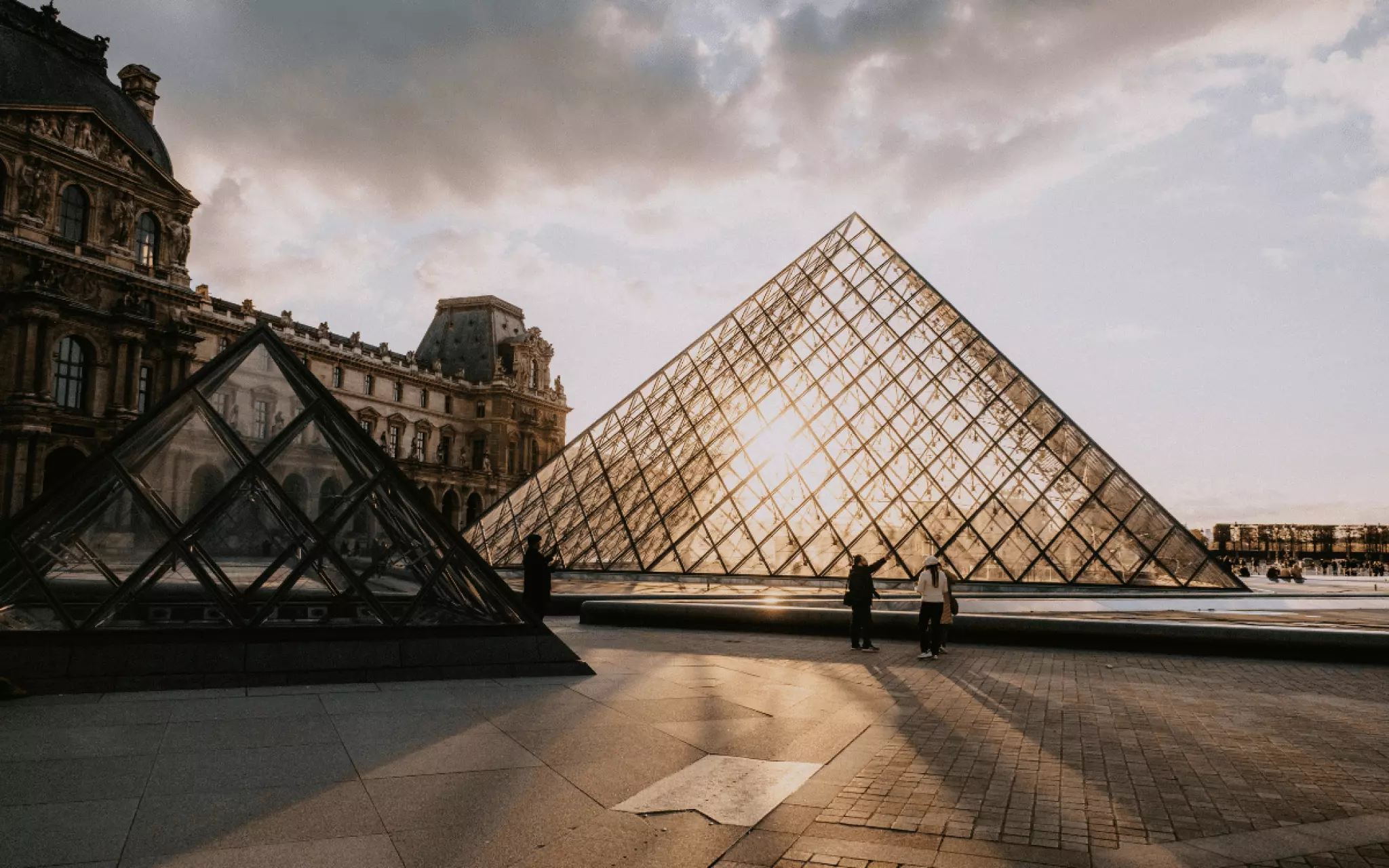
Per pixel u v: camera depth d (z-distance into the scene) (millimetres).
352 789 8117
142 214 89750
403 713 11625
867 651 20031
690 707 12492
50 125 80188
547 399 169125
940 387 43344
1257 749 10438
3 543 14055
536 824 7277
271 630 14352
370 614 15219
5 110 76500
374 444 17203
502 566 42688
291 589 14883
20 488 75688
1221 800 8305
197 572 14477
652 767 9172
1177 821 7652
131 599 14008
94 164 83312
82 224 83812
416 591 15734
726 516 40062
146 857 6262
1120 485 39094
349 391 130250
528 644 15688
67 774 8281
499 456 155375
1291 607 31547
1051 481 39062
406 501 16750
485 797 7984
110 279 84750
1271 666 18203
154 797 7660
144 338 86812
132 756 9031
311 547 15516
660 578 38469
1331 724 12016
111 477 15172
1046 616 21828
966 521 38094
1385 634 18484
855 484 40250
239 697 12531
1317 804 8242
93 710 11328
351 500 16203
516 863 6395
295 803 7637
